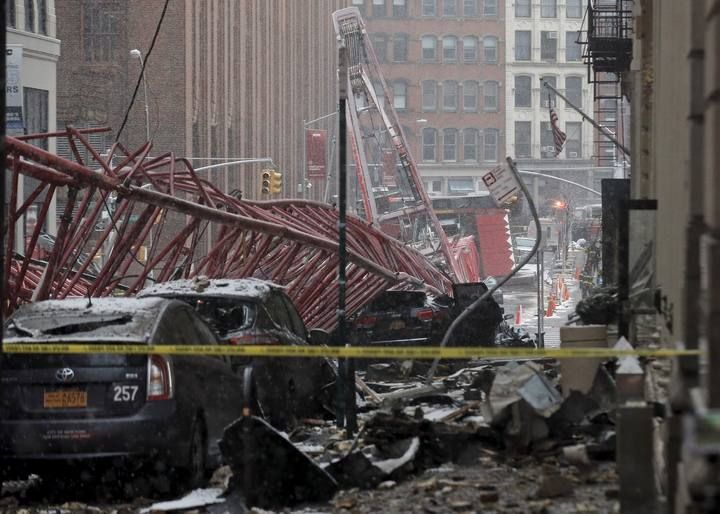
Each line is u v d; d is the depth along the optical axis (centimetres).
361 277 8394
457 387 4684
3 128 2798
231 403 3425
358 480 2702
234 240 7038
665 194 3216
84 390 2852
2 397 2850
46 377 2845
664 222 3244
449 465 2881
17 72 11744
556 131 14238
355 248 8544
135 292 6316
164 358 2886
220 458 3300
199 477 3072
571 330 3497
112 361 2852
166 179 7044
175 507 2639
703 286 1525
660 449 2388
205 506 2641
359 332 7300
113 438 2820
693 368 1703
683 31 2512
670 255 2847
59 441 2823
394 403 3130
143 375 2858
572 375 3003
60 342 2881
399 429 3005
